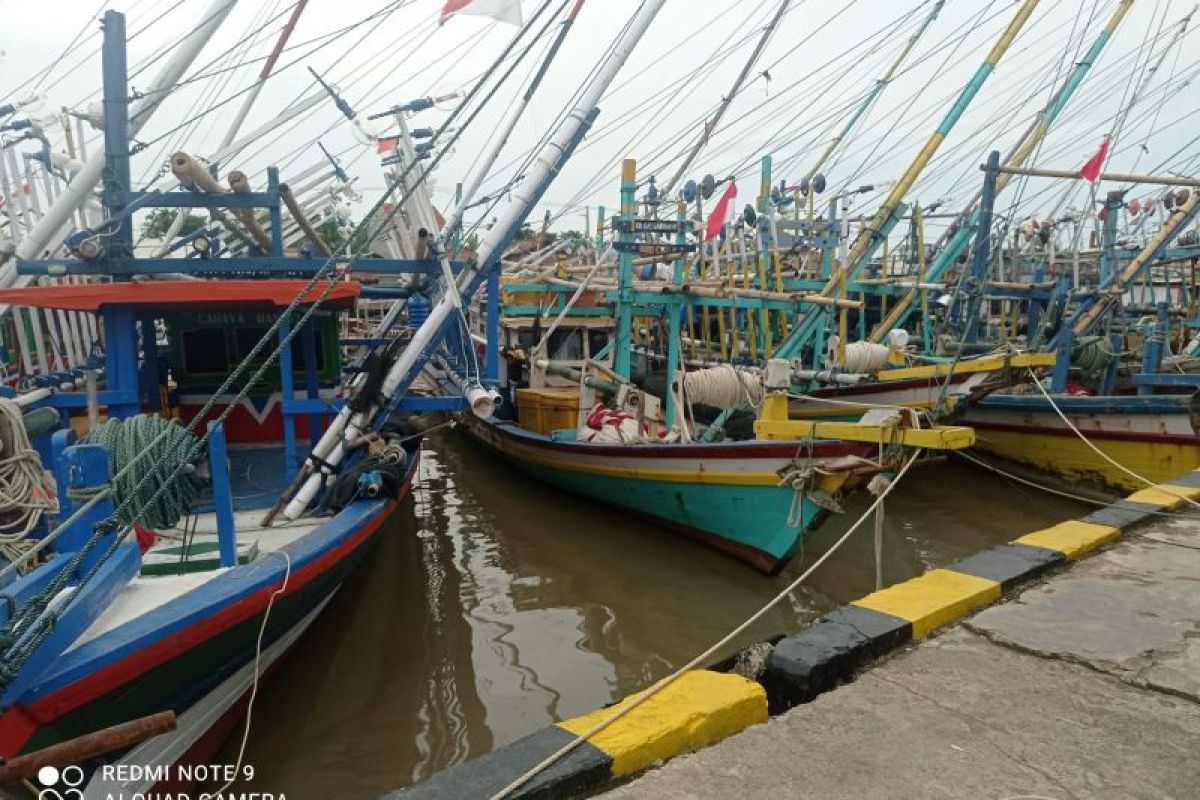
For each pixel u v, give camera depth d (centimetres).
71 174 1043
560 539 1109
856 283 1689
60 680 396
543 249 2319
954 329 1756
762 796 287
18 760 335
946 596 457
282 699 662
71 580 450
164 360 966
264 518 734
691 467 958
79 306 720
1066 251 2086
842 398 1359
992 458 1405
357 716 656
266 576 548
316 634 748
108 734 346
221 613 498
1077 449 1259
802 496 841
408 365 820
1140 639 414
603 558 1025
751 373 1105
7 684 365
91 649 421
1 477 548
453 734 627
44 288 711
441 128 728
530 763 296
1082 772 300
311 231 911
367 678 721
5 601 375
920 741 323
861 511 1220
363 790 557
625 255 1188
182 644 469
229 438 930
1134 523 616
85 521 456
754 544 923
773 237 1584
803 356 1717
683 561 1003
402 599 904
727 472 916
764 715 349
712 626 816
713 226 1317
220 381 922
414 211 1213
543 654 764
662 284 1301
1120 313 1745
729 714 335
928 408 1237
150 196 780
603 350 1569
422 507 1302
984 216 1510
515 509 1275
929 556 1020
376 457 806
